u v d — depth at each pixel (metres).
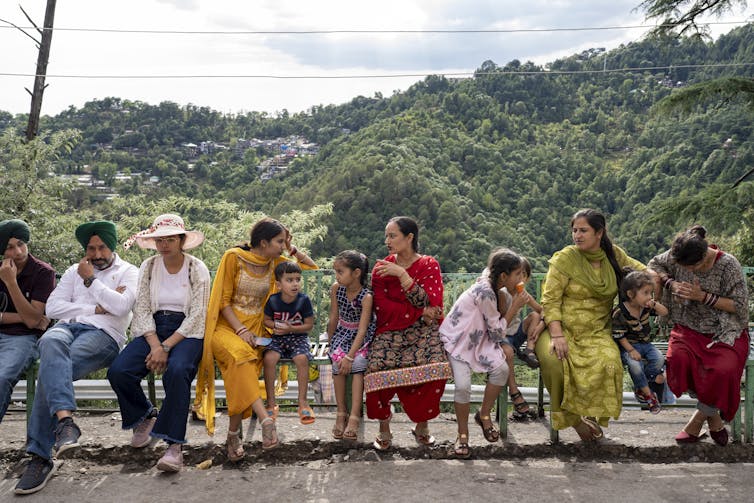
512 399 4.17
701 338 3.72
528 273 3.85
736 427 3.80
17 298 3.74
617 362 3.60
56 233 11.04
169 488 3.35
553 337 3.70
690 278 3.80
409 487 3.35
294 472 3.55
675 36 15.55
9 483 3.40
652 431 4.03
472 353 3.71
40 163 11.41
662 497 3.27
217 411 4.38
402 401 3.72
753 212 14.42
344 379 3.79
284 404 4.49
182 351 3.58
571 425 3.70
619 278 3.82
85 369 3.67
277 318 3.82
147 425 3.71
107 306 3.77
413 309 3.72
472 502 3.19
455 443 3.80
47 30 13.12
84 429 4.03
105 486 3.37
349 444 3.81
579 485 3.39
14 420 4.23
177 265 3.83
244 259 3.81
